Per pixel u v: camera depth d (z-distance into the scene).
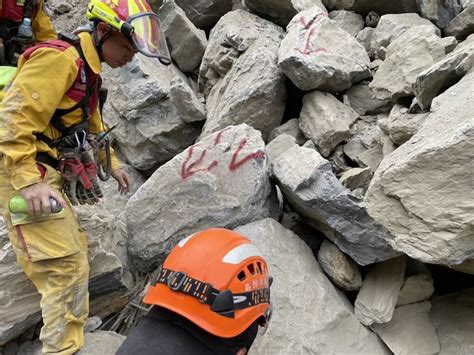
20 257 2.41
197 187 3.11
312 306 2.73
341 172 3.50
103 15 2.17
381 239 2.67
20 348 2.80
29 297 2.68
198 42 4.58
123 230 3.48
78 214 2.88
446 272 3.11
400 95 3.41
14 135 2.07
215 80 4.36
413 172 2.46
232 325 1.48
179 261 1.57
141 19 2.21
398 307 2.84
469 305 2.89
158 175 3.17
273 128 3.90
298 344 2.60
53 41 2.16
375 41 4.11
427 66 3.33
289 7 4.37
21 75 2.09
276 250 2.90
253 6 4.52
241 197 3.08
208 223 3.09
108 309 3.10
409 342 2.72
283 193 3.16
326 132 3.47
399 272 2.81
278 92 3.78
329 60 3.60
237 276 1.55
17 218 2.27
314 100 3.65
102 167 2.77
